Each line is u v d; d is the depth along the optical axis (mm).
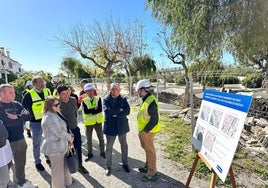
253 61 10398
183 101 12516
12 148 4188
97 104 5801
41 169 5242
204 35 9102
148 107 4555
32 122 5168
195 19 8773
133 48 26125
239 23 8508
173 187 4465
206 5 8570
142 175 4980
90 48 23453
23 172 4418
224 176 2889
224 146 3070
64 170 4180
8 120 4078
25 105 5086
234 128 2934
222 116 3297
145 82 4699
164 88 16594
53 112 3906
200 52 9867
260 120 7723
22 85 13055
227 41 9273
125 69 26438
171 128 8594
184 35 9750
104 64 25172
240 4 8328
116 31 23750
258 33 8328
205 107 3949
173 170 5168
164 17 11234
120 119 4973
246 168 5074
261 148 6047
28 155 6223
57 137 3932
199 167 5141
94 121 5777
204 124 3848
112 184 4621
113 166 5465
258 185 4453
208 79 11023
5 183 3670
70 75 47344
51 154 3895
